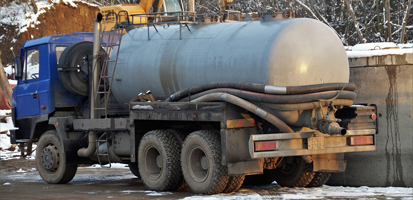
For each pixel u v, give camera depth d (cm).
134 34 1586
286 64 1237
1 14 4478
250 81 1262
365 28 4059
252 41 1284
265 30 1284
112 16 2178
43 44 1770
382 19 4416
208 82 1348
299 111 1265
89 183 1697
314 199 1191
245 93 1243
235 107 1259
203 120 1286
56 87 1752
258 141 1216
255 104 1257
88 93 1716
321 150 1292
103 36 1794
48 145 1744
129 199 1288
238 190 1369
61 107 1767
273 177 1484
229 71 1301
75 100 1762
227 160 1245
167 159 1383
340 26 4488
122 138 1534
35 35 4462
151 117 1409
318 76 1265
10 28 4434
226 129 1246
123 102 1612
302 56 1248
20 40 4419
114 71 1586
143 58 1507
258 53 1255
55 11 4569
